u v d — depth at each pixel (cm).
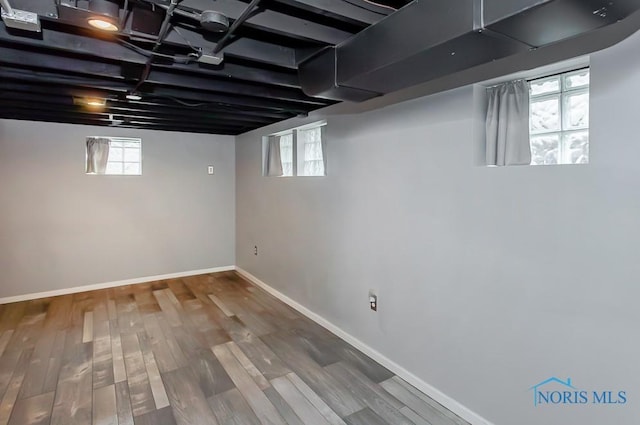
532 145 214
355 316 321
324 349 320
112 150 509
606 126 161
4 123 432
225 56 220
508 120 211
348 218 324
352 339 326
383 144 282
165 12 168
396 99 268
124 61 221
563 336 179
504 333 204
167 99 323
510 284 201
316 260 375
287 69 265
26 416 229
